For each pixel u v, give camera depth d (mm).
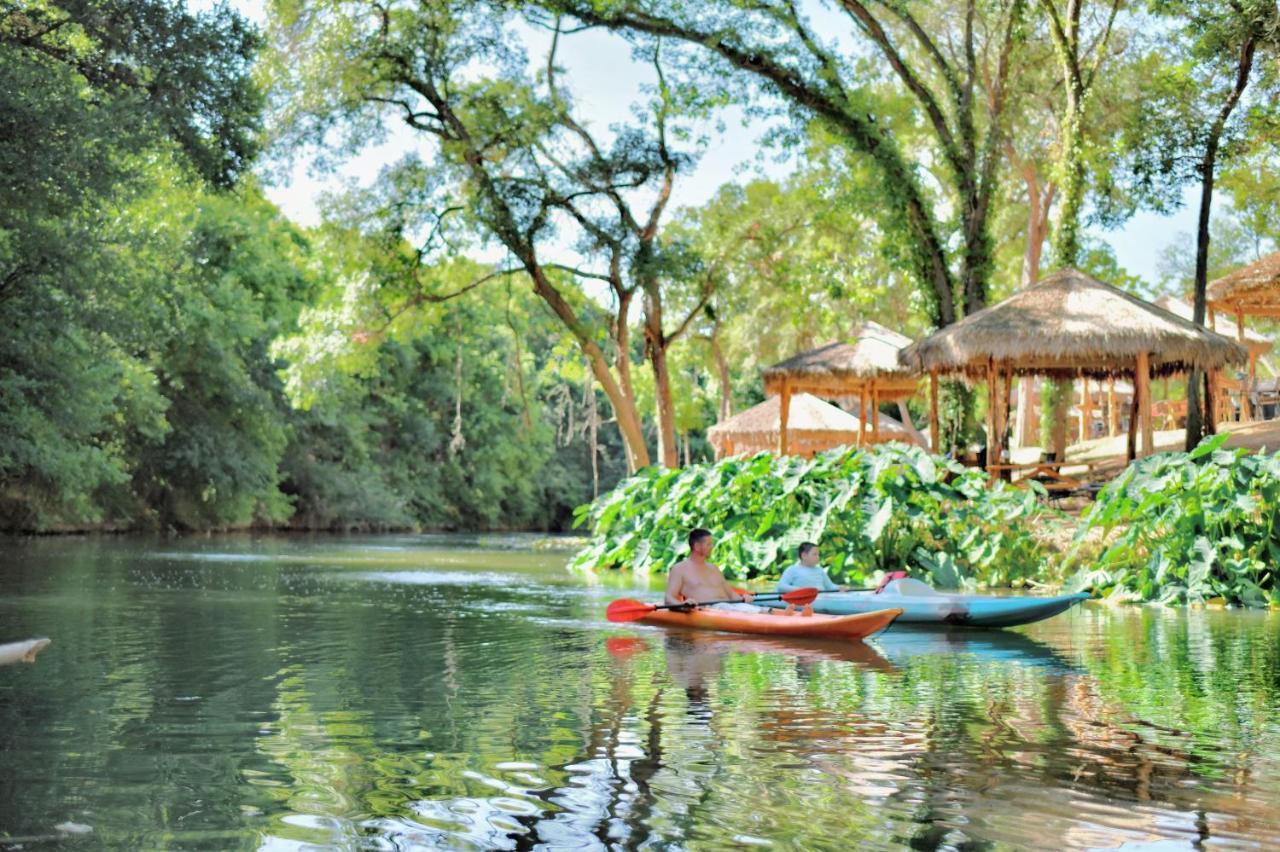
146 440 39812
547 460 66562
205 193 21703
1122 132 27641
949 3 31016
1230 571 13898
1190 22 23141
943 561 15898
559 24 29359
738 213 34062
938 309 28078
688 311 41312
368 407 55281
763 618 10680
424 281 32875
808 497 17203
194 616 12234
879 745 5730
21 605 13234
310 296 48156
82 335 24094
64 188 17672
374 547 32938
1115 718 6473
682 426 48188
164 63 18922
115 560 22906
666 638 10430
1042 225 36531
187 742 5770
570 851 4055
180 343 39062
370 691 7375
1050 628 11375
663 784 4957
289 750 5590
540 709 6715
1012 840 4191
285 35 28875
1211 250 55031
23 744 5719
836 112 28094
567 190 30312
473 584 17469
